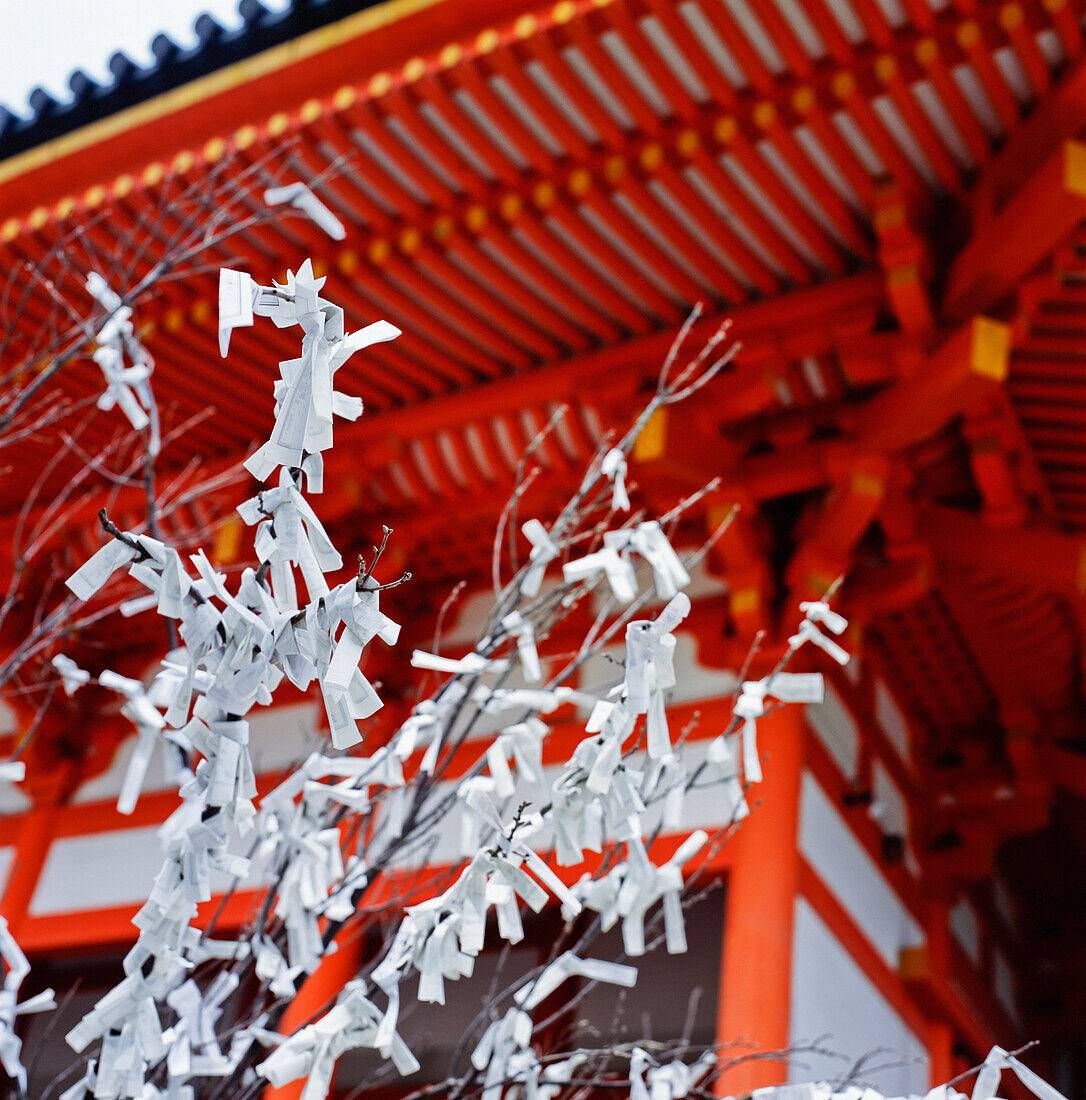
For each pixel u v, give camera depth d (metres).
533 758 3.24
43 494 9.43
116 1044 2.94
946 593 8.52
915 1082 8.37
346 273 7.34
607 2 5.76
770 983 6.57
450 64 6.10
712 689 7.82
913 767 9.84
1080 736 9.88
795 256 7.03
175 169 6.58
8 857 10.25
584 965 3.32
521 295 7.31
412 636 9.18
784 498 8.09
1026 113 6.26
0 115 7.48
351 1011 3.08
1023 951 13.02
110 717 10.54
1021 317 6.53
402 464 8.58
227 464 8.62
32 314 7.70
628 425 7.53
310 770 3.38
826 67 6.05
